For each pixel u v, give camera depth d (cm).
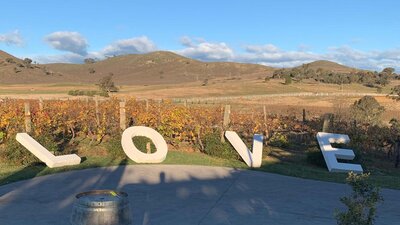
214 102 5275
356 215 468
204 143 1446
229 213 729
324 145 1270
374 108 2361
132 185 911
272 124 1745
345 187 987
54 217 668
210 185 944
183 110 1587
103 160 1194
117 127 1562
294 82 10475
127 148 1198
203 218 694
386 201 860
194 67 19750
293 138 1820
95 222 375
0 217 662
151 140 1312
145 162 1189
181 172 1082
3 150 1169
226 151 1316
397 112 3859
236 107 4081
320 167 1279
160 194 840
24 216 670
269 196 865
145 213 707
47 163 1066
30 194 809
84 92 6412
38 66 16388
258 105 4722
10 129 1325
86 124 1547
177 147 1484
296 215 732
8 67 14212
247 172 1122
